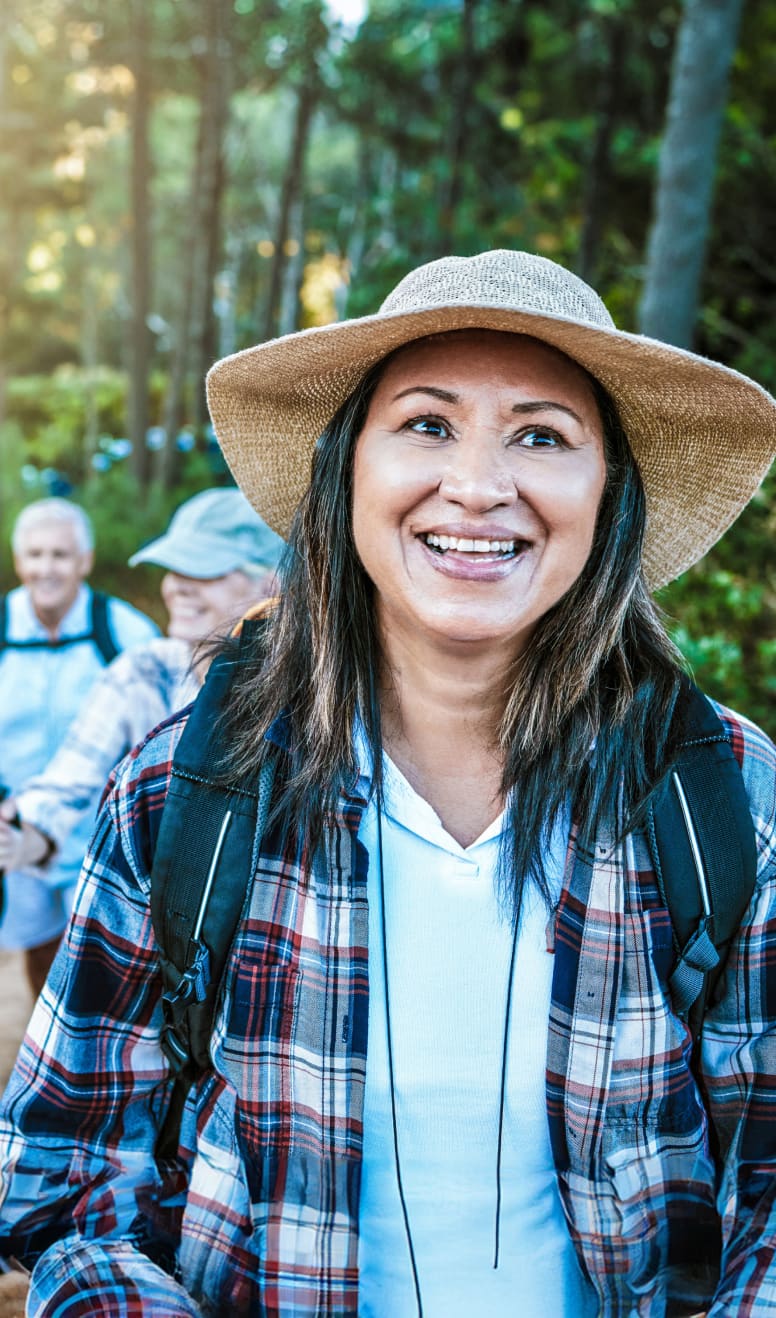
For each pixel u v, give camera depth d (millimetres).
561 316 1024
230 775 1178
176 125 32156
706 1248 1295
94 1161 1270
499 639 1146
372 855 1206
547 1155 1234
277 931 1177
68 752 2674
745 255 8539
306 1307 1197
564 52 11992
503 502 1082
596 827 1187
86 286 33062
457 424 1106
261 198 35625
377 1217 1240
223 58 19094
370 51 19125
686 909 1169
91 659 3367
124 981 1234
